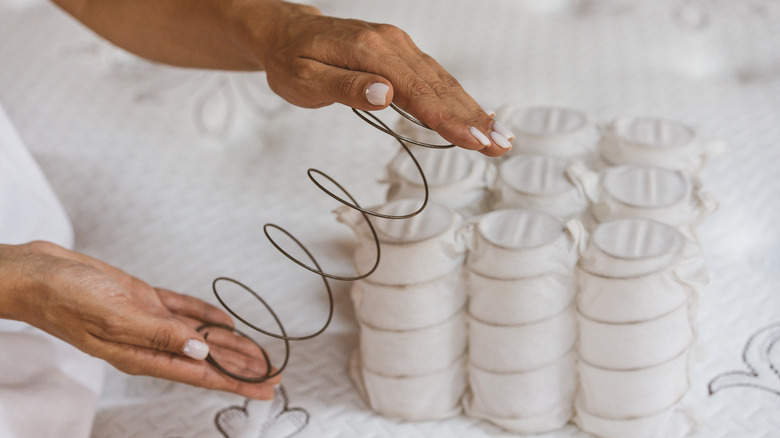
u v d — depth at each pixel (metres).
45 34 1.16
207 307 0.60
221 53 0.65
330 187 0.85
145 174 0.88
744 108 0.94
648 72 1.03
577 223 0.52
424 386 0.56
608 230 0.53
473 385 0.56
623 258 0.50
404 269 0.52
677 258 0.50
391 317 0.53
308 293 0.71
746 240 0.74
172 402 0.61
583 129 0.66
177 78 1.05
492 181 0.62
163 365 0.49
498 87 1.00
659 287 0.50
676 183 0.60
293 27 0.53
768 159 0.83
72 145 0.93
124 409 0.61
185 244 0.77
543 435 0.56
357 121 0.97
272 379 0.56
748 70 1.04
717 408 0.57
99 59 1.10
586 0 1.22
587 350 0.53
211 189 0.86
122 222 0.81
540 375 0.54
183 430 0.58
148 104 1.00
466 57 1.07
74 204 0.84
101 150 0.92
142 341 0.48
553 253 0.51
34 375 0.55
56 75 1.06
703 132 0.66
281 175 0.88
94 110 1.00
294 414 0.59
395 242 0.52
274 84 0.53
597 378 0.53
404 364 0.55
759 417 0.56
